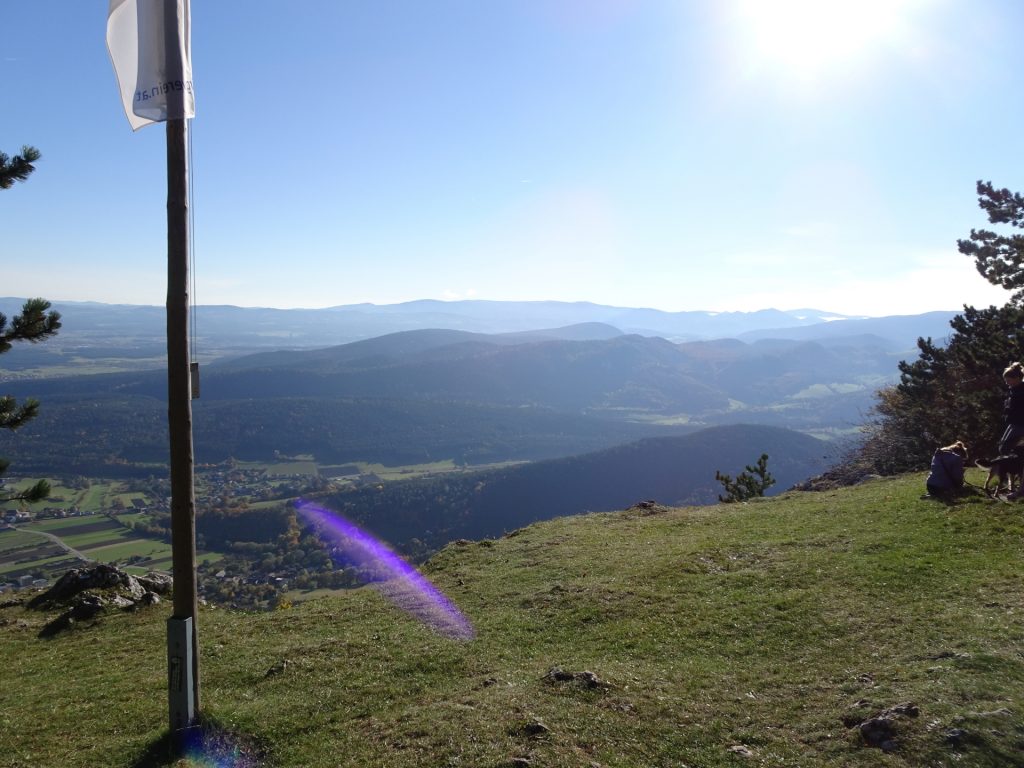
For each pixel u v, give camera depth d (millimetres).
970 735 6527
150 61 8109
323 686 10078
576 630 11586
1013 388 15133
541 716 7945
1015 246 28188
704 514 21438
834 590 11547
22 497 14242
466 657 10789
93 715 9945
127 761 8156
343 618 14039
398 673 10383
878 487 21266
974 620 9383
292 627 13820
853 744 6844
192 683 8609
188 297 8312
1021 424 14945
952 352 29312
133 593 18078
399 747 7656
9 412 14508
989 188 29312
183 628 8477
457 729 7812
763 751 7004
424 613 13680
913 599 10633
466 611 13477
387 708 9086
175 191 8164
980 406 23156
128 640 14336
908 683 7910
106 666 12664
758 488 30750
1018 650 8258
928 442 26047
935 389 28375
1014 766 6125
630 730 7594
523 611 12984
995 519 13758
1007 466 15086
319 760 7656
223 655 12234
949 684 7629
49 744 9016
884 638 9383
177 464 8359
